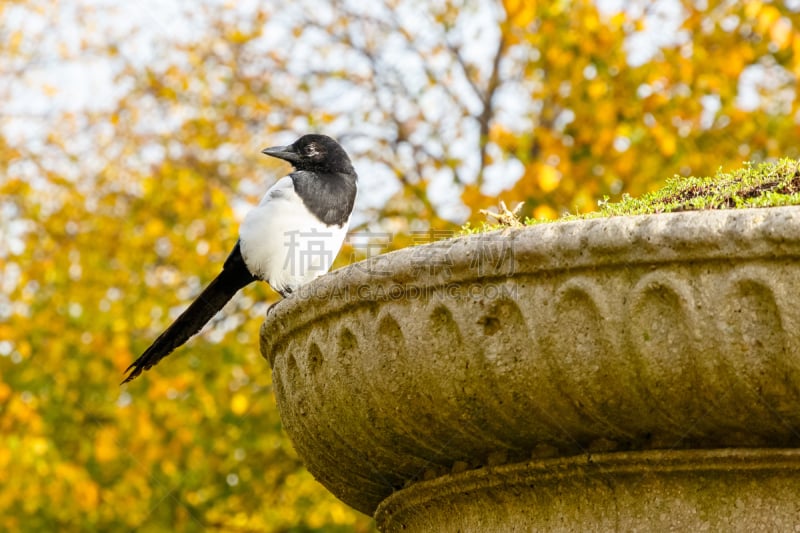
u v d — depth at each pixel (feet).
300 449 18.21
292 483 54.75
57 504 53.93
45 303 58.13
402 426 15.79
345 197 28.30
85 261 58.49
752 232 13.14
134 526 55.42
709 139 52.90
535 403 14.65
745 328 13.33
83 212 60.85
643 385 14.02
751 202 16.30
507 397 14.71
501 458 15.88
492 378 14.62
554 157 51.55
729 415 14.03
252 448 54.80
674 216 13.57
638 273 13.76
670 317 13.66
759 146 52.85
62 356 57.06
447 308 14.73
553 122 57.67
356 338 15.64
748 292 13.34
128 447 55.31
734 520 14.48
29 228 60.75
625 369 13.96
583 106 52.60
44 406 56.70
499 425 15.17
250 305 56.08
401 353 15.16
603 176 51.90
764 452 14.28
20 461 52.60
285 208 27.45
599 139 51.37
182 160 62.49
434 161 58.59
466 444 15.80
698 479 14.74
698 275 13.50
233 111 62.95
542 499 15.78
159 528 55.98
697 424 14.29
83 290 57.67
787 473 14.34
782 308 13.11
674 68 52.70
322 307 16.01
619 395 14.19
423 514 17.53
